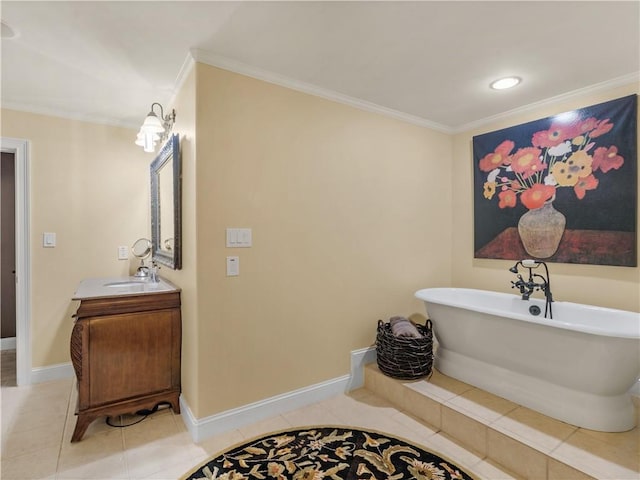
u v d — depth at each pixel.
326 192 2.51
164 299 2.23
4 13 1.60
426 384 2.38
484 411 2.01
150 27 1.73
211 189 2.01
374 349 2.78
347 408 2.36
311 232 2.43
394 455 1.85
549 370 1.97
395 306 2.94
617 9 1.61
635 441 1.72
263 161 2.21
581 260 2.52
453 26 1.75
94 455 1.85
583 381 1.85
